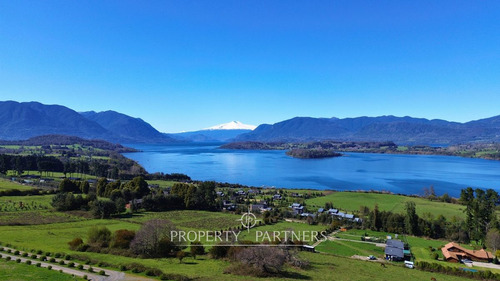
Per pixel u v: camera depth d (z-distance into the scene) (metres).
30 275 46.59
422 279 60.88
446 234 99.25
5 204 116.00
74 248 64.69
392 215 107.88
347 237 97.69
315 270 61.16
